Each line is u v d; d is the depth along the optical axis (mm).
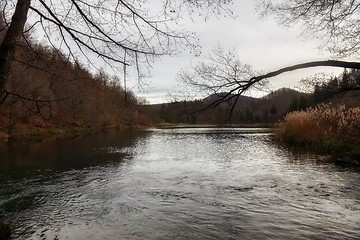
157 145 25422
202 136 36469
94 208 8188
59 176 12422
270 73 3711
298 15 4465
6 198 9258
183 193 9445
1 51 3199
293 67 3678
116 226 6832
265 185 10086
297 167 12906
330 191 8992
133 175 12531
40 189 10297
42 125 37656
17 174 12859
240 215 7234
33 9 3578
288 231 6184
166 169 13820
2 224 6422
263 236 5996
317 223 6551
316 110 18672
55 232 6586
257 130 45344
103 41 3885
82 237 6285
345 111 15969
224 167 13867
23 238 6293
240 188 9820
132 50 3914
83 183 11133
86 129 49750
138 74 4102
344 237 5824
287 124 21344
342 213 7102
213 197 8867
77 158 17562
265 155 16953
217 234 6188
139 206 8242
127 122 65875
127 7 3756
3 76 3176
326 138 16500
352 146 14391
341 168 12266
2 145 24359
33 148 22453
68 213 7816
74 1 3750
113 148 22969
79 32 3789
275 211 7418
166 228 6609
